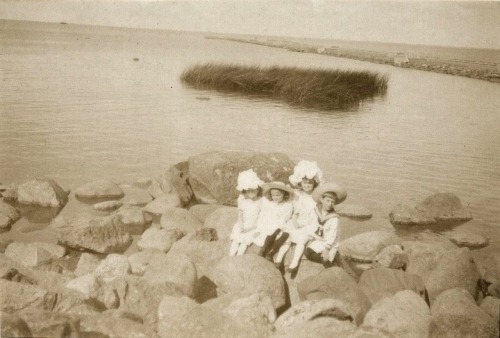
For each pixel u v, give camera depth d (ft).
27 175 27.32
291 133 43.52
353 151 37.47
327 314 12.59
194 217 22.62
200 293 15.42
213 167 25.77
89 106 49.26
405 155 36.81
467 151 38.93
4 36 147.33
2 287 12.90
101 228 19.99
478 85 102.22
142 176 28.58
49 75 71.41
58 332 10.91
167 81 77.46
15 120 39.86
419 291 15.78
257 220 16.70
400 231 23.32
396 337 11.99
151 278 15.30
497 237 22.90
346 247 20.38
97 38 216.74
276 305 14.15
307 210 16.16
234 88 76.13
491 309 15.01
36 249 17.71
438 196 25.43
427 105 68.64
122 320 11.97
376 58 183.62
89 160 30.81
